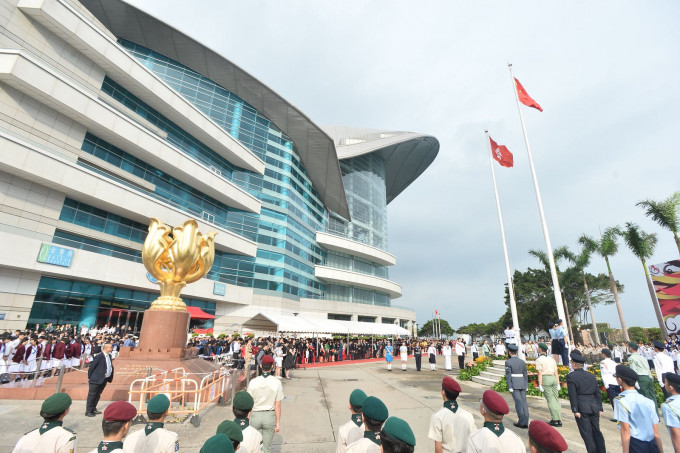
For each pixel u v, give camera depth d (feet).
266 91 128.98
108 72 83.66
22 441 9.86
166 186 95.61
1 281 58.18
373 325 106.22
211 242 43.55
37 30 68.95
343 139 226.79
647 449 12.25
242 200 117.50
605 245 96.02
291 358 52.26
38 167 61.57
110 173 80.64
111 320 76.28
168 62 117.80
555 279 42.22
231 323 109.81
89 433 21.20
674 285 74.69
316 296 156.87
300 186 155.53
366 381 48.55
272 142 142.82
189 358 37.35
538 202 46.42
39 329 61.57
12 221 60.70
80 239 72.64
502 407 9.91
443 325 345.31
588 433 17.15
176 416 25.44
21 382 33.91
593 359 69.56
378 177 237.25
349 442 10.80
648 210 77.10
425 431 23.71
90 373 25.35
